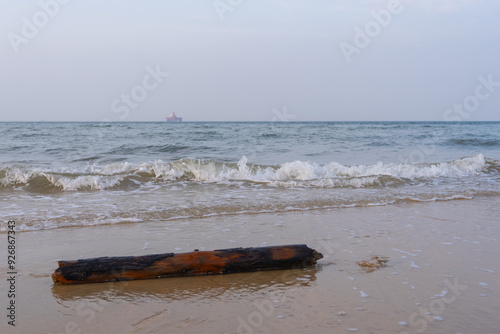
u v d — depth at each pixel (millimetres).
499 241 6070
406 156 19656
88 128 43312
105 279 4398
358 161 17656
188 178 11836
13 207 8070
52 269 4789
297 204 8492
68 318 3586
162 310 3740
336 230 6570
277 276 4598
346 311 3701
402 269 4820
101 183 10648
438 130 45750
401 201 9078
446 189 10578
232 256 4652
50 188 10344
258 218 7383
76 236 6156
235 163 12867
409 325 3428
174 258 4535
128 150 20641
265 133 34781
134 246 5633
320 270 4781
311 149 22422
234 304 3871
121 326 3441
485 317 3586
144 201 8773
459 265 4969
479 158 14453
